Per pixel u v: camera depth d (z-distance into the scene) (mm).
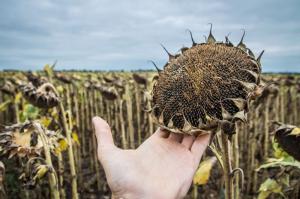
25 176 372
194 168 296
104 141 302
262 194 422
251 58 295
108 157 292
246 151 1071
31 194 748
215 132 285
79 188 960
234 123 272
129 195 282
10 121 1350
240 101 273
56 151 379
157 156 298
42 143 365
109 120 1301
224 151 296
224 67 291
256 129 960
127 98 976
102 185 999
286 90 1506
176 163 296
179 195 289
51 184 360
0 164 356
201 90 287
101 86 1020
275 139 370
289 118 1515
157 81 326
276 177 414
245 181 960
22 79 1342
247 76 287
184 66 305
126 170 284
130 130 965
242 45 307
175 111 298
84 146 1270
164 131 314
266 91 792
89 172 1116
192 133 297
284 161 398
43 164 371
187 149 304
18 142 358
